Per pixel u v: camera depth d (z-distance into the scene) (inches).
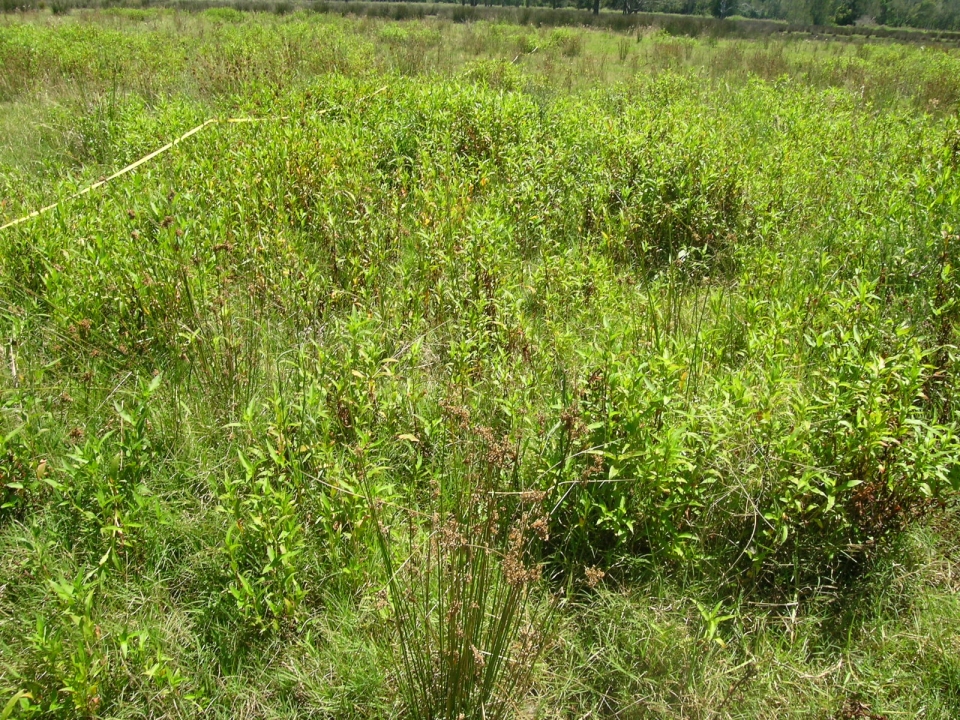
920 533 103.2
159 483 108.8
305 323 143.8
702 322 152.2
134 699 81.5
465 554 85.9
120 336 137.0
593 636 92.4
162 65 378.6
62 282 138.6
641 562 98.7
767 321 141.0
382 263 166.7
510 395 115.4
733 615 86.4
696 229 187.2
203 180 187.6
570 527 101.3
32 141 267.9
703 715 82.1
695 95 374.9
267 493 95.5
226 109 277.4
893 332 126.3
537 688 85.7
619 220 188.5
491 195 188.5
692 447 102.6
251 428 108.8
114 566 96.3
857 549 100.5
